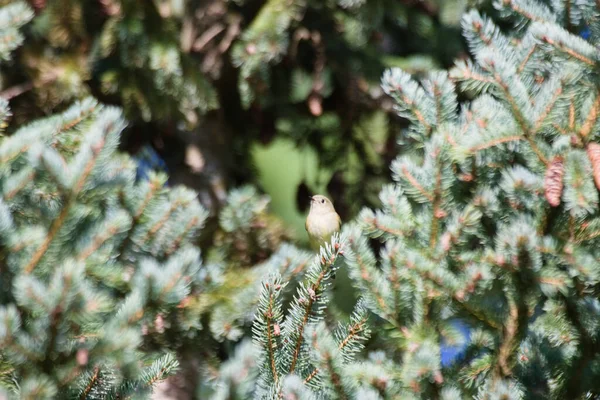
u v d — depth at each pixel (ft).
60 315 10.10
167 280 10.87
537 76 11.15
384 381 10.77
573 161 10.75
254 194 12.21
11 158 11.04
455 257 10.93
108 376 10.69
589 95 10.88
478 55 10.91
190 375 11.78
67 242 10.89
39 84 12.59
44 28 12.62
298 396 10.19
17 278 10.50
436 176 10.95
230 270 11.84
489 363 10.92
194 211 11.33
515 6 11.14
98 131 10.87
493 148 10.93
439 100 11.05
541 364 10.91
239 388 10.43
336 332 10.96
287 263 11.47
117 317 10.72
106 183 11.00
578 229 10.80
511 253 10.77
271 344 10.79
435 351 10.87
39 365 10.43
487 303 10.92
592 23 11.00
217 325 11.56
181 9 12.64
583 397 10.88
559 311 10.89
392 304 10.90
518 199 10.86
